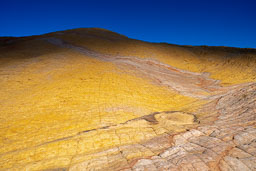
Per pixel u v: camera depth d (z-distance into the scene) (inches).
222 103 711.1
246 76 1165.7
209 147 393.1
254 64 1385.3
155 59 1524.4
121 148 439.2
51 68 1101.1
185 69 1424.7
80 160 404.5
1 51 1435.8
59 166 388.2
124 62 1339.8
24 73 1021.8
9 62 1194.0
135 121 609.9
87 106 705.6
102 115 645.9
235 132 442.3
